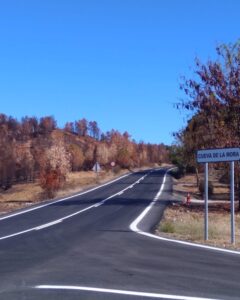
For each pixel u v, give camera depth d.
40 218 25.36
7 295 9.15
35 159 77.69
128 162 124.00
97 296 9.02
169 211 29.81
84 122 147.62
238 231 20.38
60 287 9.74
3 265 12.20
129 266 11.88
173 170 115.38
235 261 12.50
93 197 42.41
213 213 29.78
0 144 72.25
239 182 31.47
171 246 15.16
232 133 30.22
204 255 13.43
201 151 16.36
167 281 10.23
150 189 53.78
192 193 51.09
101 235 18.16
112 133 128.25
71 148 96.50
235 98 30.22
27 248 15.06
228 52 30.44
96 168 65.81
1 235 18.55
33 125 132.25
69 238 17.41
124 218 25.12
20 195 57.25
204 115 31.44
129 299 8.79
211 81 30.69
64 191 49.81
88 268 11.66
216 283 10.05
